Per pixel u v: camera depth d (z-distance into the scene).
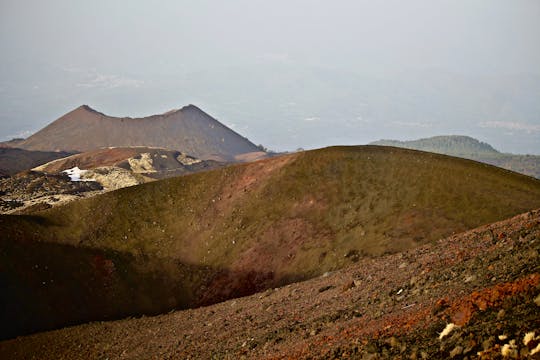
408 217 60.34
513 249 23.30
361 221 63.28
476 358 13.08
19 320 56.00
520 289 15.73
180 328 41.81
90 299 62.44
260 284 61.81
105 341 44.75
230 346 30.66
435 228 56.53
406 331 18.16
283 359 22.62
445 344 14.79
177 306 63.50
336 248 60.66
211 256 69.00
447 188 63.00
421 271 28.98
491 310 15.68
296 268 60.81
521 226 29.73
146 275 67.69
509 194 59.00
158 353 36.44
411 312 21.17
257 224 70.19
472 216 56.97
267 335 29.20
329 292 34.69
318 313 30.08
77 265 66.25
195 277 66.94
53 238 70.12
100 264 67.44
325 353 20.16
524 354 11.91
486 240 29.89
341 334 22.89
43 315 57.72
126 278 66.56
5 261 61.25
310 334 25.88
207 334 36.28
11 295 57.91
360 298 29.30
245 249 67.38
